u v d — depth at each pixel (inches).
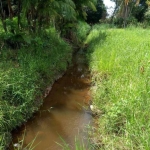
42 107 147.9
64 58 261.7
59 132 119.8
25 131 119.9
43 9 241.6
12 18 213.3
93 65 223.1
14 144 108.3
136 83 123.8
